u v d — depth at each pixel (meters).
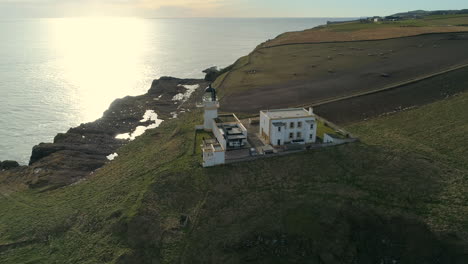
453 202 46.56
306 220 45.56
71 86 144.00
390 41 152.62
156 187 51.50
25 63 193.12
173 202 49.38
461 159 56.94
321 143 62.31
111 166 68.69
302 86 102.88
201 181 52.12
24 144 87.56
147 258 41.69
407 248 42.84
